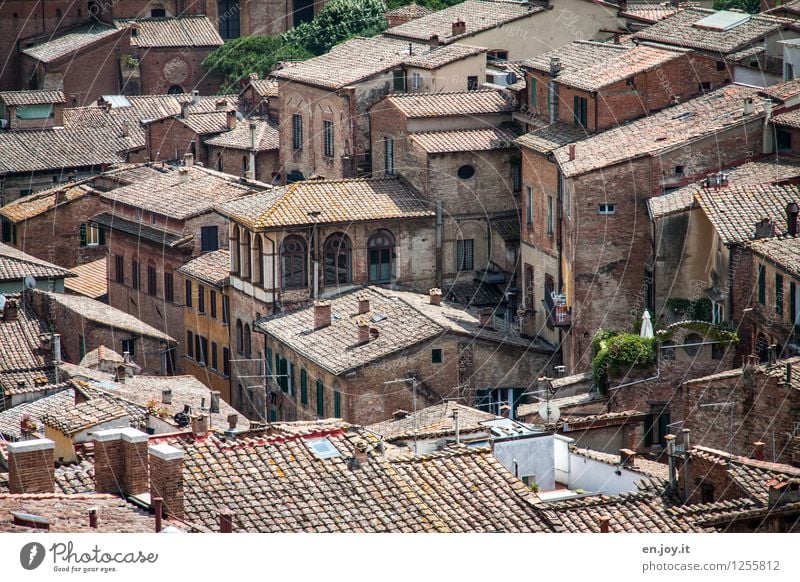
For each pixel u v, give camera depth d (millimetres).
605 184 180750
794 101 182000
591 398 164125
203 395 172375
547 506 119062
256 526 112375
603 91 192375
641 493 123500
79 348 195625
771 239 163500
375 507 115875
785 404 145875
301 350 186375
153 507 106250
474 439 137375
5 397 167000
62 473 115875
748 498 121875
